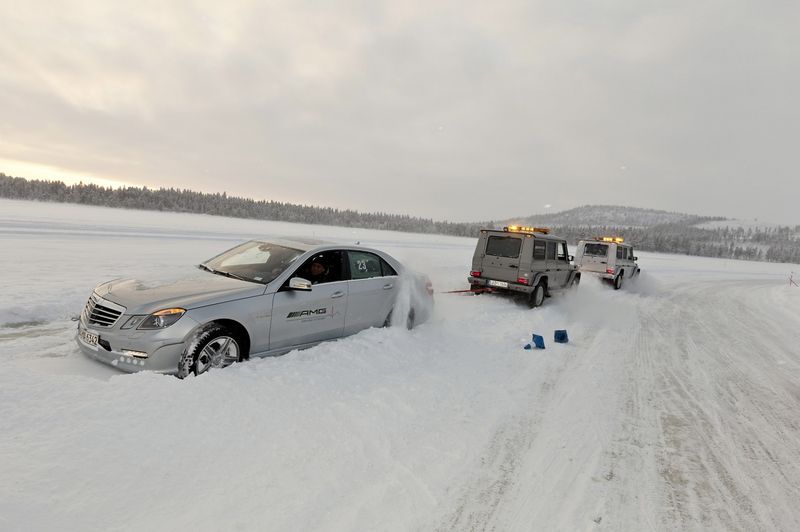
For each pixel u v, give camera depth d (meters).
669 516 2.95
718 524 2.89
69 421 3.03
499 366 5.82
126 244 19.67
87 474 2.62
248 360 4.57
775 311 14.37
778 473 3.61
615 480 3.37
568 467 3.51
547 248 11.45
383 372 4.94
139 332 3.95
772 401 5.35
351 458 3.25
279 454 3.17
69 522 2.28
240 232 40.03
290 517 2.57
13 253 13.55
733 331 10.01
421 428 3.85
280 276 4.97
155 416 3.26
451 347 6.33
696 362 6.99
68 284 9.07
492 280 11.13
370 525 2.60
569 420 4.39
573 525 2.80
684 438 4.18
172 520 2.43
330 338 5.51
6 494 2.32
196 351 4.12
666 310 12.54
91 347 4.21
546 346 7.20
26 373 3.51
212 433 3.24
